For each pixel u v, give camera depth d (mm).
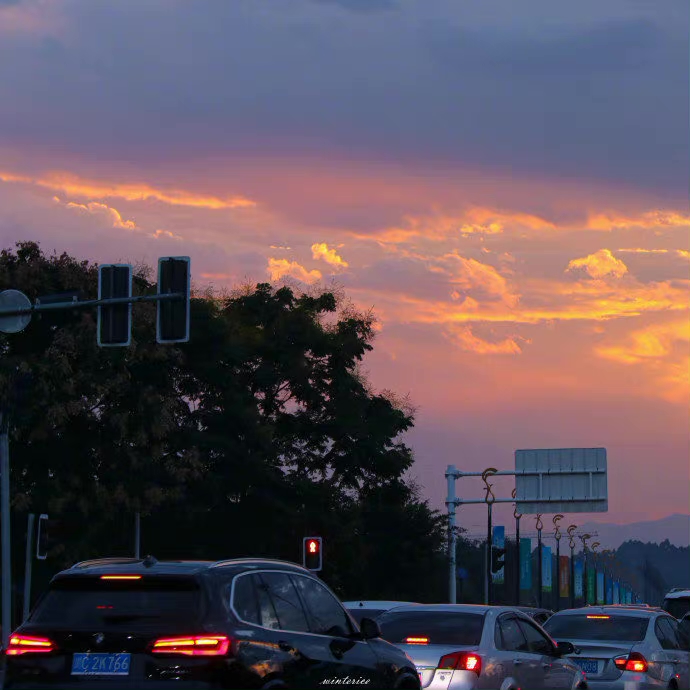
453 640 38094
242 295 144500
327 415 138250
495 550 131625
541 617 74250
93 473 114625
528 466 134625
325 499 130500
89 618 26266
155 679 25234
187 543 128875
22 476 113812
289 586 29062
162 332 56531
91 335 109812
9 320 62375
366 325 143500
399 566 142000
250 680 25703
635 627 50375
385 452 139000
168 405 116688
